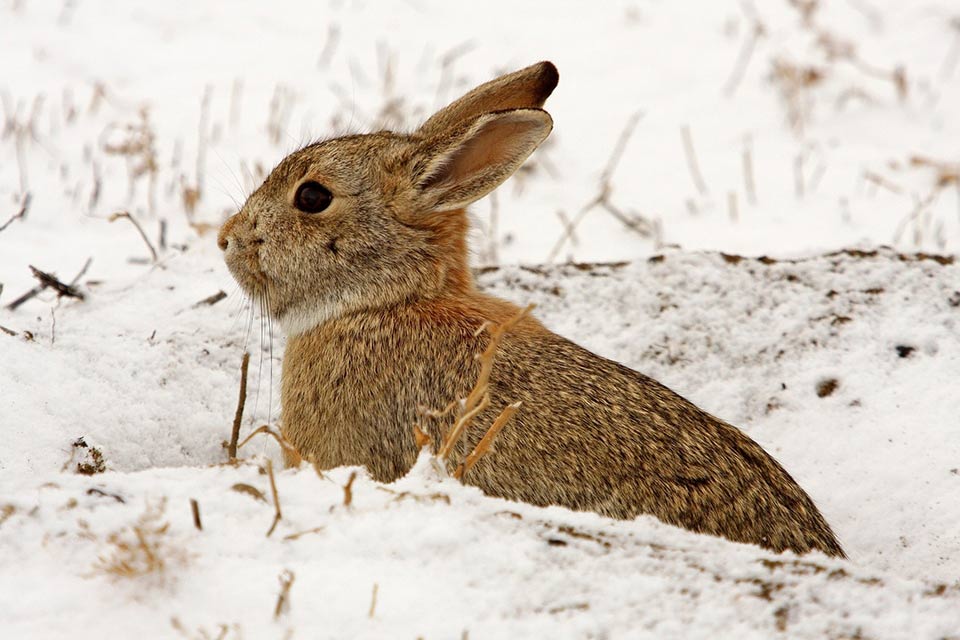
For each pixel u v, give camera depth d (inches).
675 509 315.3
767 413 428.8
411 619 227.8
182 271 498.0
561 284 482.9
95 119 748.6
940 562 365.4
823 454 409.4
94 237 610.5
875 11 948.0
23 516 250.5
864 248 499.2
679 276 482.6
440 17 936.3
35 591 228.7
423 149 383.6
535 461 325.1
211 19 901.8
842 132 788.6
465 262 403.5
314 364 380.5
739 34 916.6
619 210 687.7
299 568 239.6
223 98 790.5
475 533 254.8
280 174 401.1
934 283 473.4
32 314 449.7
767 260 490.3
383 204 390.0
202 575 235.3
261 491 266.7
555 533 260.5
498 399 337.1
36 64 807.1
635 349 453.1
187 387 409.4
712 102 821.9
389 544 248.7
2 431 357.7
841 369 438.6
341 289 390.6
